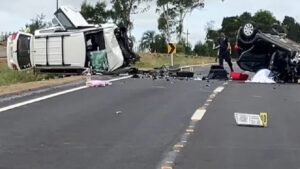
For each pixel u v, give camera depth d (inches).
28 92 653.9
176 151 339.0
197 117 471.2
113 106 538.0
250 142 367.9
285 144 362.6
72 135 385.7
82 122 440.5
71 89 697.6
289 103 588.7
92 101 575.8
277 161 316.8
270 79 927.7
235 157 325.4
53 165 302.2
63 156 323.3
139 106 540.7
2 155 324.2
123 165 303.9
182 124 435.5
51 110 504.1
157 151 338.6
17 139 370.0
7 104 539.5
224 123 442.0
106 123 437.1
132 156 324.8
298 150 345.1
